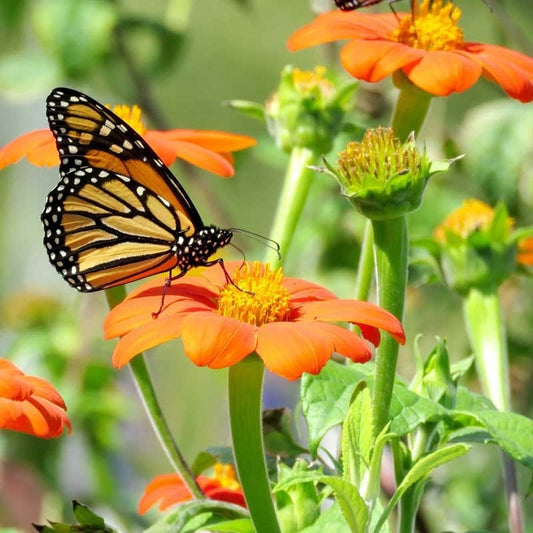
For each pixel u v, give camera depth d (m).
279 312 0.99
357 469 0.99
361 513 0.98
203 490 1.07
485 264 1.12
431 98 1.05
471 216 1.13
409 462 1.01
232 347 0.97
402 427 1.00
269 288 1.00
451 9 1.06
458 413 1.01
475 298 1.12
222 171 1.06
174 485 1.07
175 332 0.98
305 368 0.97
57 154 1.05
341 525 1.00
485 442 1.01
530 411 1.28
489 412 1.02
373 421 1.00
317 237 1.30
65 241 1.05
